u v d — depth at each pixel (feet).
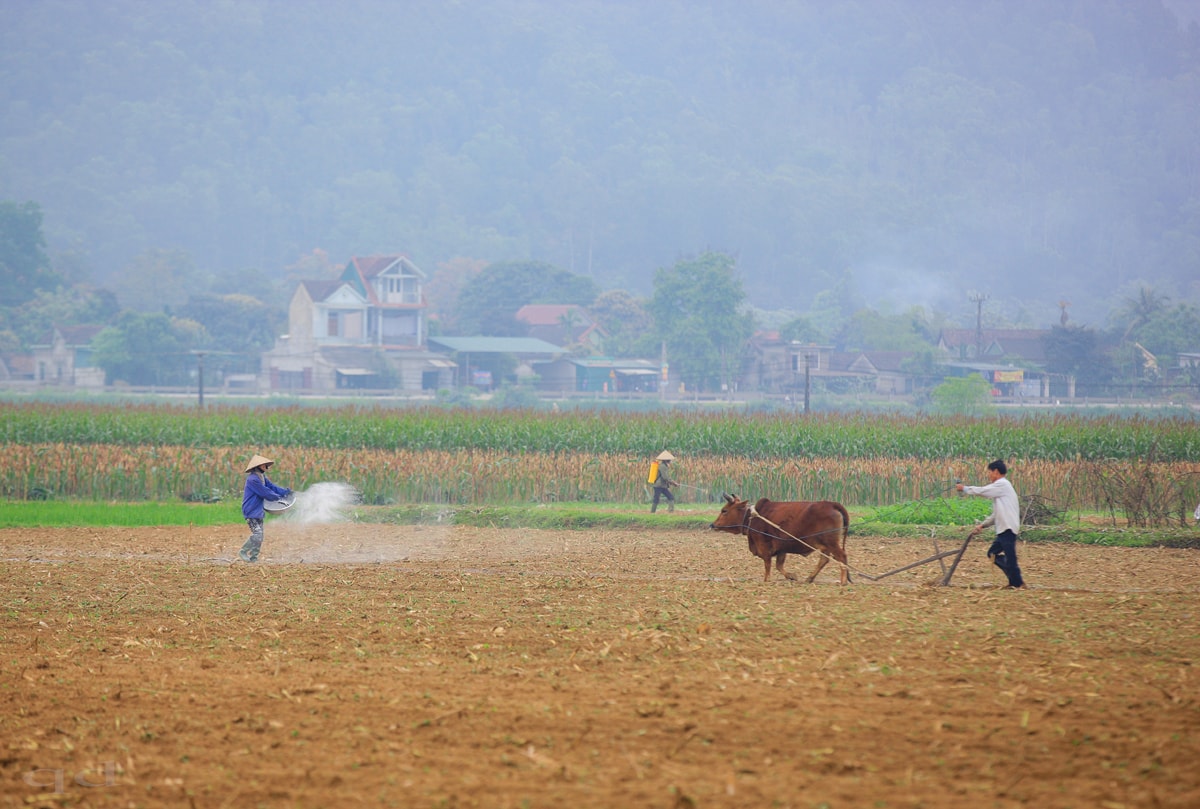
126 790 81.15
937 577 195.31
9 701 104.37
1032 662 116.06
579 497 355.56
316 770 83.82
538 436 389.60
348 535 271.69
